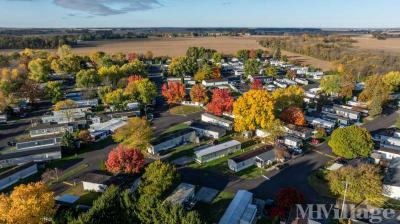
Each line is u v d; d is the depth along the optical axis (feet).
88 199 241.96
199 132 377.71
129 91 481.87
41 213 183.42
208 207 233.35
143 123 341.41
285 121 382.01
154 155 322.34
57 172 289.33
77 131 375.86
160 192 222.48
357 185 225.97
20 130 400.67
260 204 230.68
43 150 319.68
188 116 447.01
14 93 496.23
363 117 447.83
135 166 262.26
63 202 234.99
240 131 372.17
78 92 558.56
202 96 490.49
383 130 386.93
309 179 273.75
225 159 313.53
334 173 242.17
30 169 290.35
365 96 503.61
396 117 447.42
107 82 595.47
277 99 392.27
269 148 319.06
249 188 260.42
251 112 343.67
